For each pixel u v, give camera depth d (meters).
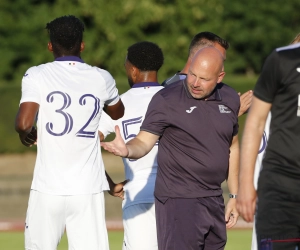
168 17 122.50
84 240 22.95
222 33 129.38
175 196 21.94
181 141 21.84
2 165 96.50
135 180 24.80
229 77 110.31
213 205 22.14
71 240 23.03
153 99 22.06
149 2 120.06
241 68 133.12
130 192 24.78
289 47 17.69
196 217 21.84
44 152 22.80
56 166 22.73
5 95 101.00
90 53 119.44
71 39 23.39
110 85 23.64
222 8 128.62
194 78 21.50
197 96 21.66
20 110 22.42
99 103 23.23
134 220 24.75
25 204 64.19
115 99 23.95
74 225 22.97
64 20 23.56
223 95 22.39
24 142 23.50
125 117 25.06
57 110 22.70
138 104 25.09
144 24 119.62
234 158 23.72
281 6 132.75
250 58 133.75
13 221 50.25
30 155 101.31
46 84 22.80
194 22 124.88
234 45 132.75
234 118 22.42
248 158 17.67
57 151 22.72
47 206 22.69
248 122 17.88
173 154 21.94
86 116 22.94
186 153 21.89
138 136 21.64
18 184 81.00
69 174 22.75
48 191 22.61
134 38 120.56
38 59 120.31
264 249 17.92
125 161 25.05
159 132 21.77
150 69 25.45
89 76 23.25
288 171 17.73
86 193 22.75
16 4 122.62
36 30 121.38
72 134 22.77
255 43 132.00
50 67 23.17
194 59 21.62
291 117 17.61
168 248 21.97
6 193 74.69
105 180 23.48
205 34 25.53
